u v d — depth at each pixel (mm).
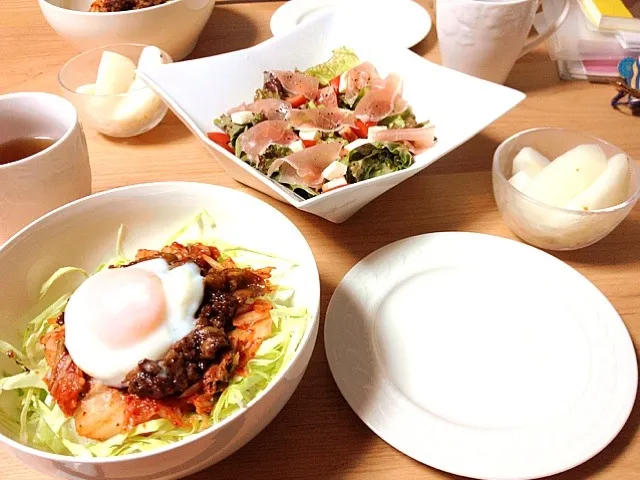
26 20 706
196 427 304
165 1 599
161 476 274
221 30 685
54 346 330
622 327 363
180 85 488
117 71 533
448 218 461
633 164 427
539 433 311
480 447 305
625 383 334
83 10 661
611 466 310
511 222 433
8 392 320
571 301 382
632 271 418
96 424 302
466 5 532
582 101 579
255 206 382
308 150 448
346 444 324
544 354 354
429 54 642
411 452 304
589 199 398
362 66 525
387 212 467
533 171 446
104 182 493
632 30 610
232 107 511
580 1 648
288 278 366
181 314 320
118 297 315
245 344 325
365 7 702
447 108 489
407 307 382
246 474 315
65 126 429
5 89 594
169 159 519
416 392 336
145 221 398
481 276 402
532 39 658
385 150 453
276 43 544
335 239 444
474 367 348
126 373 303
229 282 347
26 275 360
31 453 261
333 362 346
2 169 376
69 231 376
